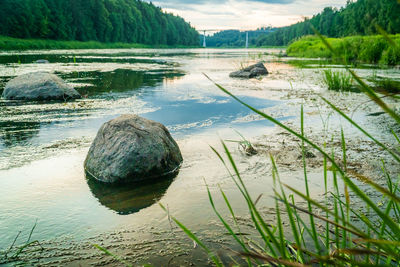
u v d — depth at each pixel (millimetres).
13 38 40469
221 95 8000
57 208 2463
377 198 2539
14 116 5586
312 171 3197
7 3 40969
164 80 11086
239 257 1846
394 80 9406
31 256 1887
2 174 3076
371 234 1926
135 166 3027
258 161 3488
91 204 2545
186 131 4707
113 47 62938
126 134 3227
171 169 3279
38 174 3102
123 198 2664
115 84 9930
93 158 3211
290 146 3988
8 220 2275
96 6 60625
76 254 1912
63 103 6824
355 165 3301
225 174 3150
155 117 5594
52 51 35844
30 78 7531
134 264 1817
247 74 12117
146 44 85438
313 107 6426
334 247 1838
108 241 2049
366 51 17031
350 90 8445
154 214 2393
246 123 5227
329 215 2305
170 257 1881
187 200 2617
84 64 17672
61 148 3873
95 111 6051
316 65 17219
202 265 1800
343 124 5086
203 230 2164
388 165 3273
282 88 9141
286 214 2357
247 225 2217
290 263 730
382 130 4680
